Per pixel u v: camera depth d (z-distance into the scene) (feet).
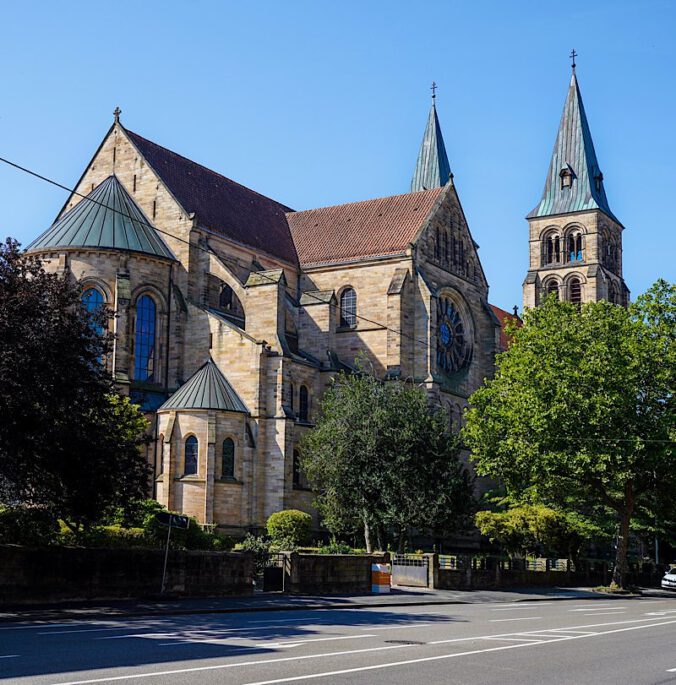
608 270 434.30
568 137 438.40
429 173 435.53
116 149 284.41
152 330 260.42
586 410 218.18
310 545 245.45
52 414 123.85
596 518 275.39
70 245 249.96
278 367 251.80
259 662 68.13
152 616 111.86
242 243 294.66
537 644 87.25
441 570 196.44
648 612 146.20
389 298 293.02
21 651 71.36
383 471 221.66
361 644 82.64
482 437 235.20
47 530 128.67
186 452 237.45
